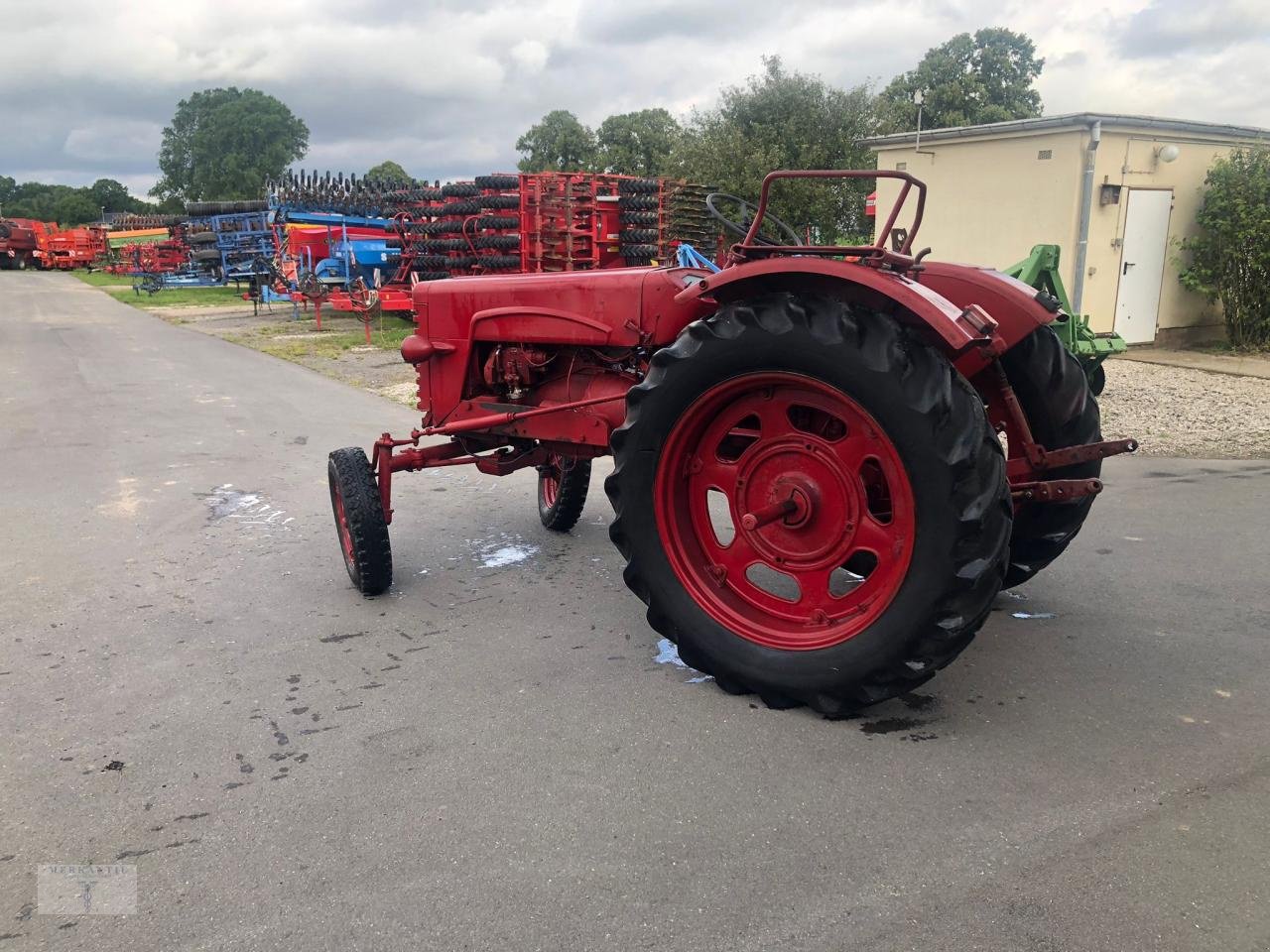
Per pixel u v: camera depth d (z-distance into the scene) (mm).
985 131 11414
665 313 3609
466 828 2330
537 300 3986
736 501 3061
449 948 1921
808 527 2912
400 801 2457
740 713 2904
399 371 11508
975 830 2256
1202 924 1916
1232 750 2598
